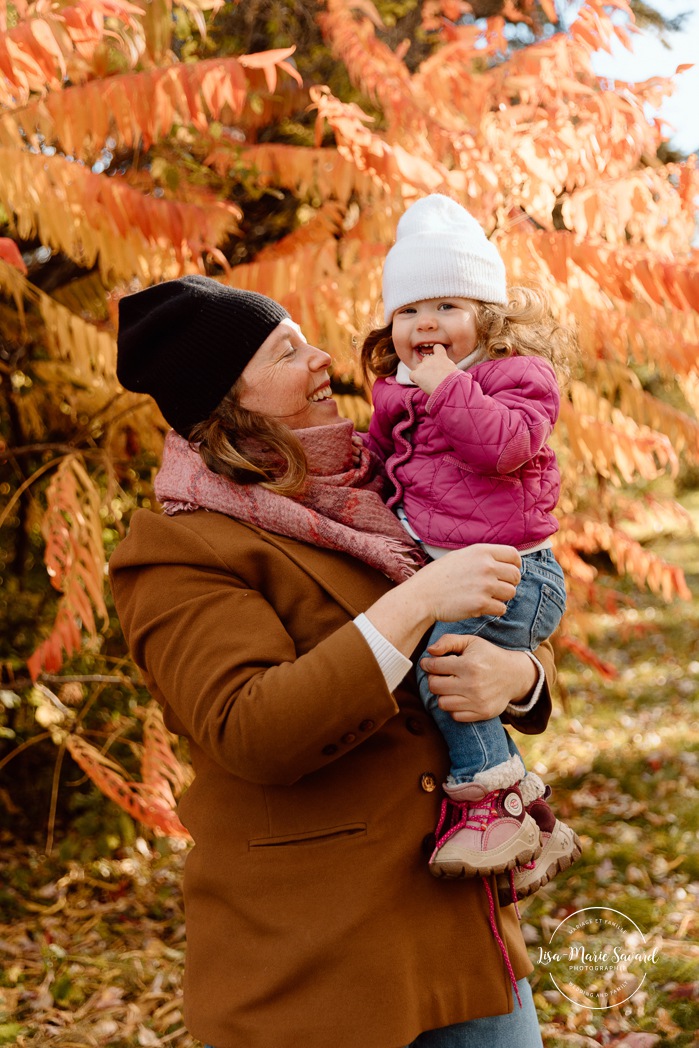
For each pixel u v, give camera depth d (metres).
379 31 4.41
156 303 1.47
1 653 4.12
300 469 1.40
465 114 2.87
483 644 1.42
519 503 1.55
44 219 2.49
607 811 4.82
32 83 2.24
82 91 2.36
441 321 1.63
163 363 1.43
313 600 1.36
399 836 1.34
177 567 1.34
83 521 2.74
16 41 2.11
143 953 3.51
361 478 1.54
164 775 3.86
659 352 2.75
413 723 1.43
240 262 4.36
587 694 7.36
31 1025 3.03
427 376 1.55
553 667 1.72
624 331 2.74
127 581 1.39
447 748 1.46
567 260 2.65
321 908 1.29
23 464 4.19
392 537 1.48
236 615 1.30
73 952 3.53
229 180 3.87
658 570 3.39
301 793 1.34
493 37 3.03
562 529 3.44
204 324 1.42
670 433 2.99
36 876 4.08
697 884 3.94
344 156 2.59
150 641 1.33
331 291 2.56
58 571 2.74
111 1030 3.01
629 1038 2.83
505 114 2.73
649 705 6.97
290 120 4.25
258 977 1.29
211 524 1.39
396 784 1.37
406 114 2.73
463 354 1.64
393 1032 1.25
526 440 1.47
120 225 2.44
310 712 1.19
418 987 1.30
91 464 3.98
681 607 10.16
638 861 4.13
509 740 1.50
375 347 1.83
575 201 2.65
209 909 1.36
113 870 4.16
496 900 1.43
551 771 5.62
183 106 2.33
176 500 1.45
